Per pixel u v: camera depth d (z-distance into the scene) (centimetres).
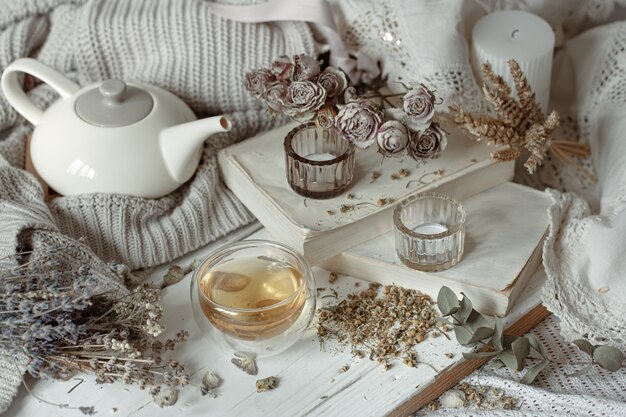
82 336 84
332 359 87
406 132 88
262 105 104
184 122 97
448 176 95
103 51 103
